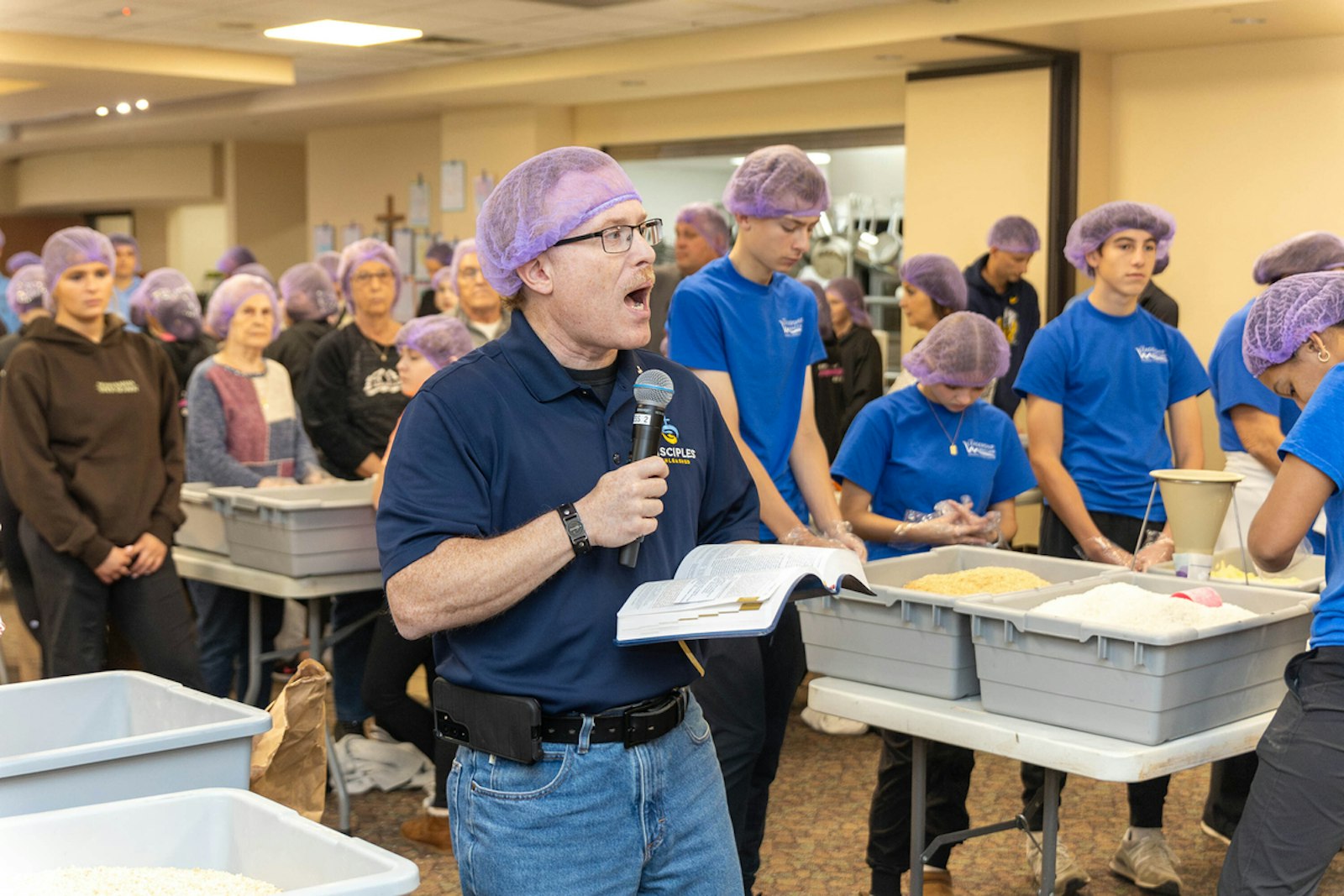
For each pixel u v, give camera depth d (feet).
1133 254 11.76
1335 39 21.94
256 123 38.04
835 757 14.48
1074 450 12.19
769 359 9.86
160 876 5.29
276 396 14.98
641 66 26.86
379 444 15.70
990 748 7.77
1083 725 7.64
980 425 11.78
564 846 5.62
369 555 12.55
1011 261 19.77
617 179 5.70
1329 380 7.38
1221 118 23.25
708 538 6.55
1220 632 7.52
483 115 33.76
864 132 27.94
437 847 11.85
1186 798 13.00
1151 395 12.07
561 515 5.37
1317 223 22.40
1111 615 7.71
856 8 23.32
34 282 19.38
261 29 26.14
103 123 39.52
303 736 7.14
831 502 10.11
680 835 5.85
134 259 31.01
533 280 5.70
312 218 40.24
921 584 9.12
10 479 11.82
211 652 13.67
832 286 20.12
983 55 24.08
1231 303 23.47
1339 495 7.20
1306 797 6.98
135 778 6.00
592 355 5.89
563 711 5.62
